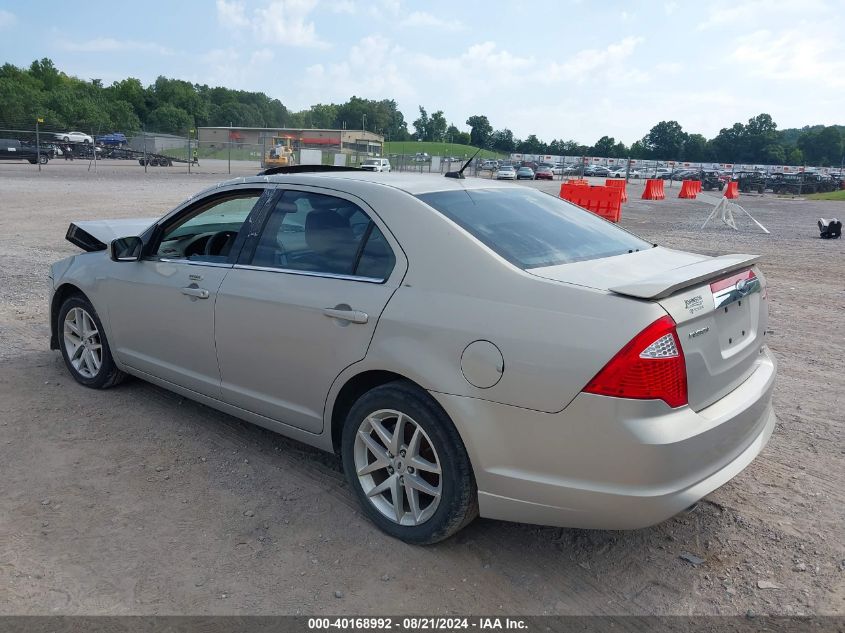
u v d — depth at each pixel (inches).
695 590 118.7
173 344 170.9
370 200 138.9
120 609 110.3
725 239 637.9
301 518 137.6
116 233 235.8
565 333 108.8
